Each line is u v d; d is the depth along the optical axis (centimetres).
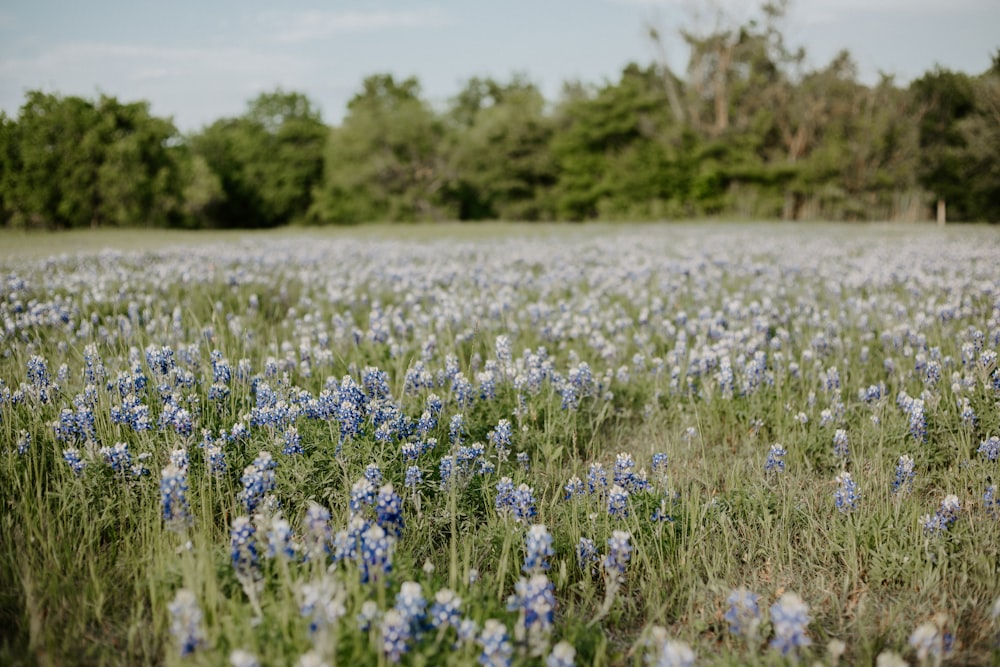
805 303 995
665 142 5019
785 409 645
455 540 420
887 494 503
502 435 512
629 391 702
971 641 369
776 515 481
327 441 498
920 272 1216
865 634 367
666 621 396
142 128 4906
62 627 360
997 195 4262
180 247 2006
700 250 1848
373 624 305
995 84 3956
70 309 870
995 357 614
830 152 4547
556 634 365
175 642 332
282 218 7244
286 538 374
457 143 5969
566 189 5462
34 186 4488
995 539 434
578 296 1124
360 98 7762
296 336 863
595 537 444
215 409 549
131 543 436
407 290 1153
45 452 502
